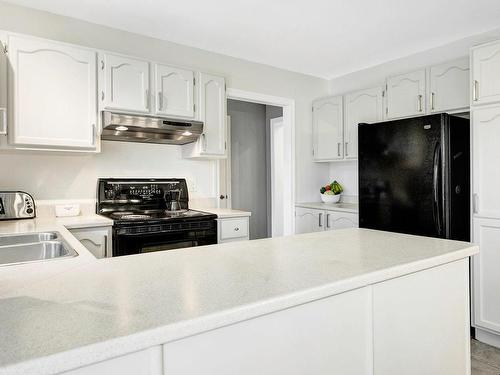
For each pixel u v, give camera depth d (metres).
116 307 0.74
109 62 2.55
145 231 2.47
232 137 4.80
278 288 0.87
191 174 3.38
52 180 2.70
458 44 3.07
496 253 2.37
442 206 2.52
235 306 0.75
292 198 3.94
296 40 3.07
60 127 2.38
